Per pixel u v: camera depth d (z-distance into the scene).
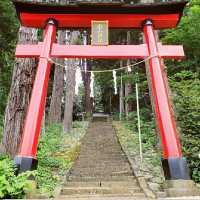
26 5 7.49
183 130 8.81
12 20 14.49
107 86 27.75
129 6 7.51
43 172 8.61
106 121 24.77
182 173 6.07
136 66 16.97
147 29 7.74
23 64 8.55
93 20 7.79
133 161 10.52
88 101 29.44
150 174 9.00
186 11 13.89
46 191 6.72
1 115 16.27
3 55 15.72
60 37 17.97
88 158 11.57
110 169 10.00
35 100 6.84
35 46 7.46
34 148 6.46
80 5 7.46
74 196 6.92
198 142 8.37
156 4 7.48
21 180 5.52
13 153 8.15
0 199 5.25
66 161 10.52
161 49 7.51
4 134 8.34
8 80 16.16
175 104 9.16
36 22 7.89
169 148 6.39
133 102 21.17
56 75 18.84
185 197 5.43
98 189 7.65
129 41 18.20
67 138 15.11
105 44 7.52
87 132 17.94
